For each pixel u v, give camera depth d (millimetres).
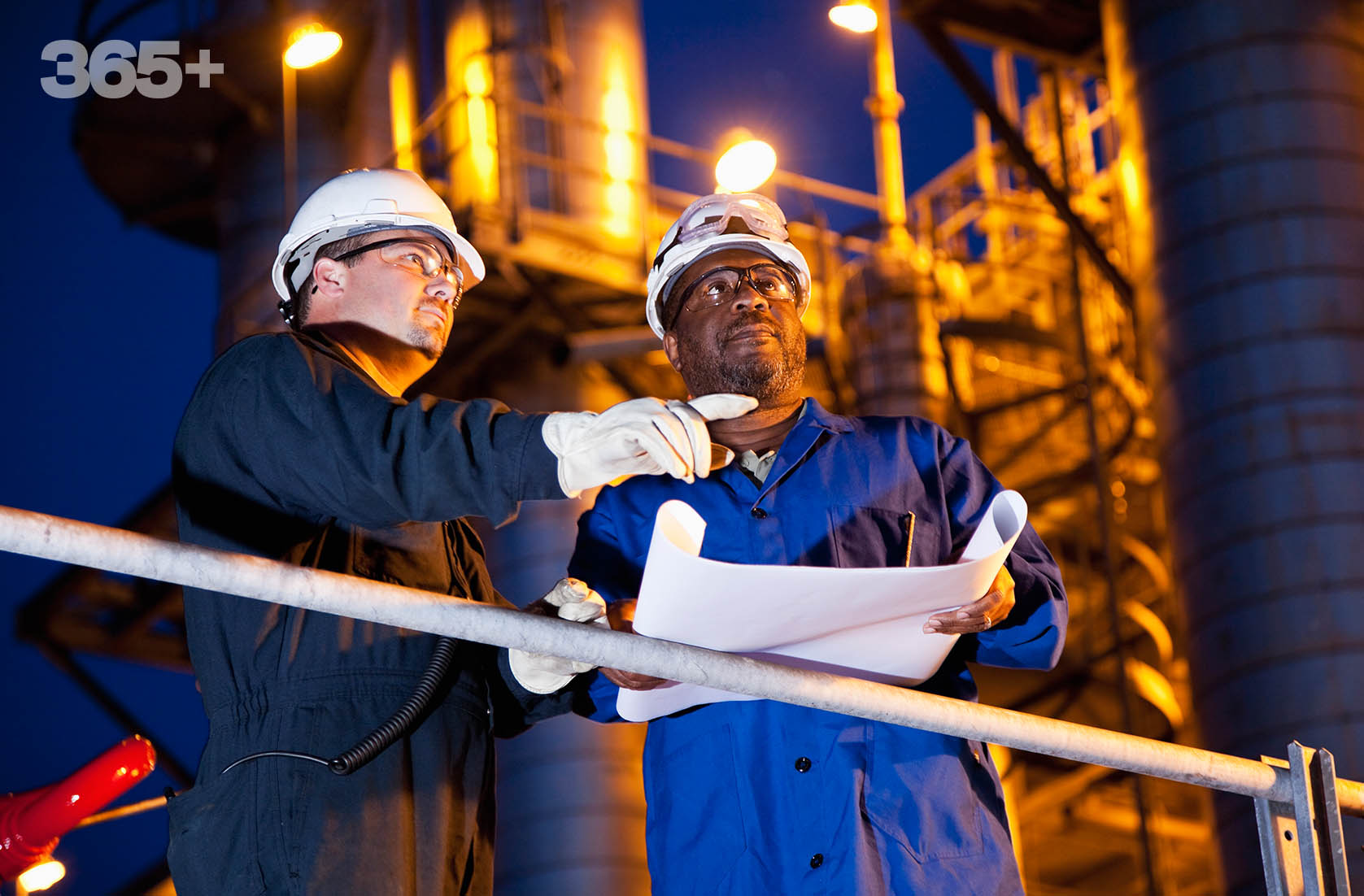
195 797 3119
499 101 13156
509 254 12875
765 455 3672
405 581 3291
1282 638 9344
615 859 12109
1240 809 9398
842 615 3039
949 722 3074
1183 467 10102
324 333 3568
